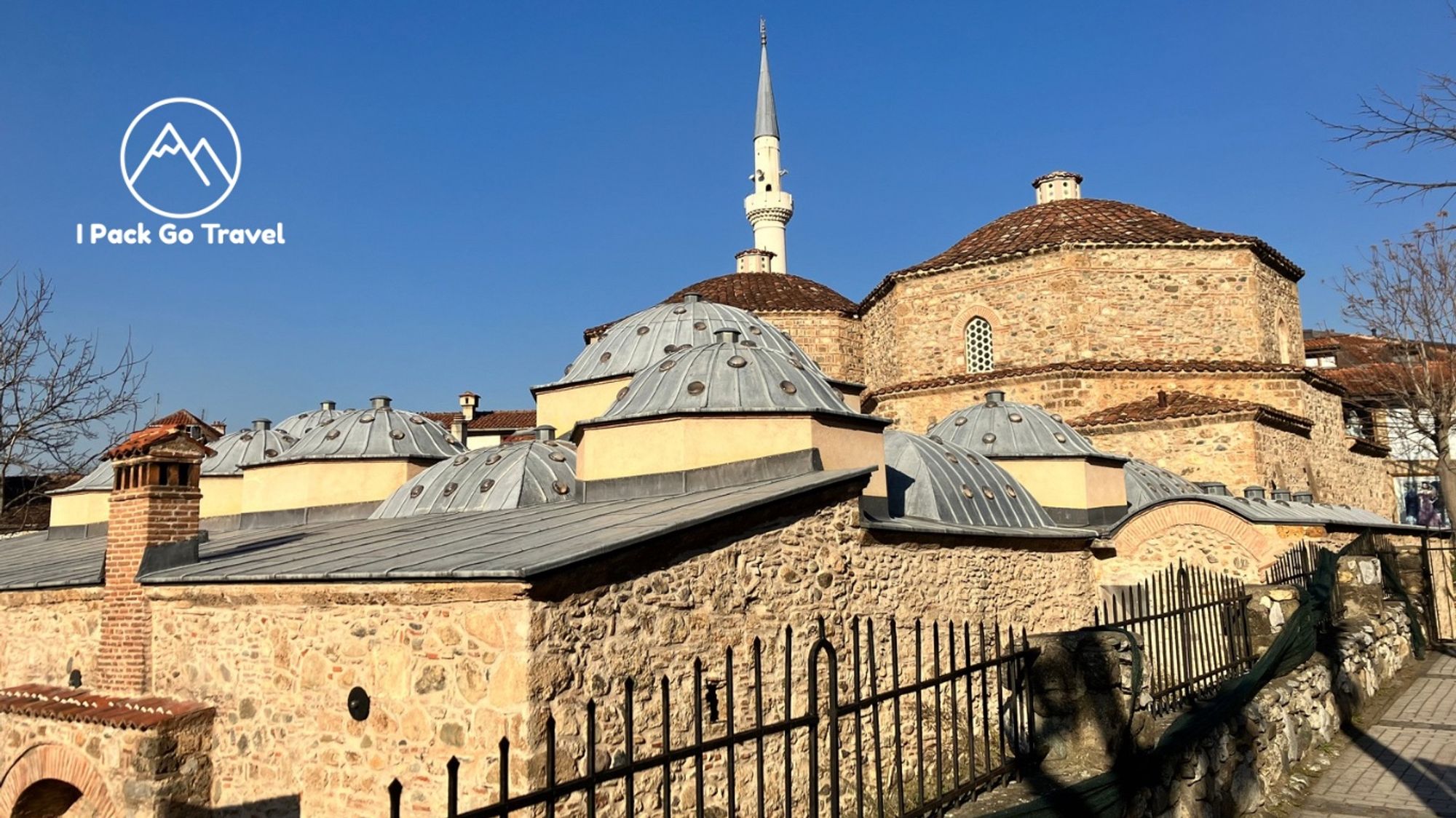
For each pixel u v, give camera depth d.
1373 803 10.57
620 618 9.77
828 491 12.52
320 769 10.60
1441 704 15.22
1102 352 26.84
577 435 15.95
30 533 30.36
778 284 34.34
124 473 13.62
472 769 9.16
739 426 14.08
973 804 6.87
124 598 13.34
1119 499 20.95
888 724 12.95
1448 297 30.70
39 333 28.03
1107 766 7.66
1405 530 25.03
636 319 22.16
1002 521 17.02
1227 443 24.25
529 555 9.70
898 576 13.65
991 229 31.42
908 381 29.12
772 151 47.41
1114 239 27.12
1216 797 9.39
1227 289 27.30
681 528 10.37
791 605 11.74
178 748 11.64
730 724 5.61
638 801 9.69
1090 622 17.73
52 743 12.87
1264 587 13.66
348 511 21.31
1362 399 37.75
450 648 9.48
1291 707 11.93
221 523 24.80
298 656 11.02
